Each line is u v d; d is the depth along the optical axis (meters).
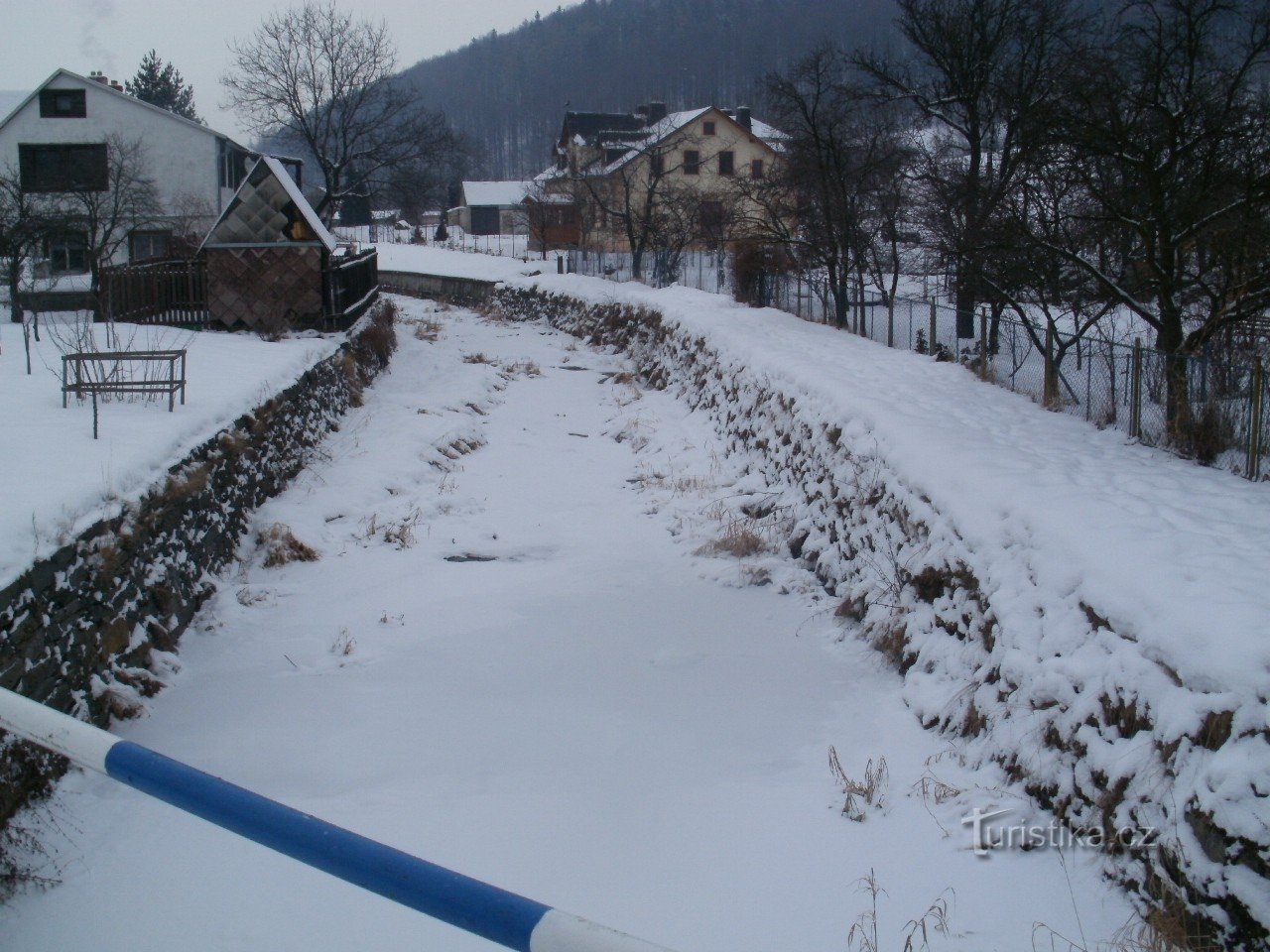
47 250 28.66
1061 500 6.61
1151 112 11.87
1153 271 11.41
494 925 2.03
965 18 20.06
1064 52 17.84
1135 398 9.64
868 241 20.67
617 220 40.97
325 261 15.88
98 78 36.22
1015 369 12.88
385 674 6.95
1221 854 3.86
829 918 4.21
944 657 6.41
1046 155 13.45
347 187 42.44
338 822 5.00
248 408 10.15
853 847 4.76
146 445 7.70
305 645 7.46
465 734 6.04
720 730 6.13
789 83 23.11
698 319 18.83
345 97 41.09
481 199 68.88
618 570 9.41
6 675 4.93
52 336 12.91
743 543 9.80
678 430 15.33
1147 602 4.90
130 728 5.98
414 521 10.48
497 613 8.23
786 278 21.45
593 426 16.20
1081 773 4.74
